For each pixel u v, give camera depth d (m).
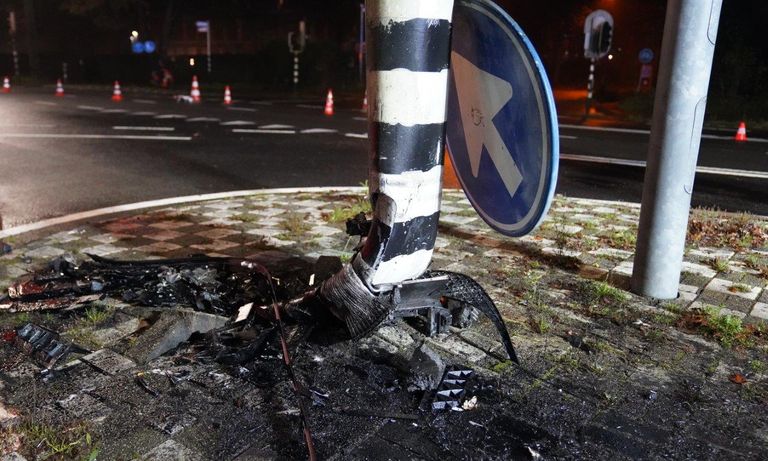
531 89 2.94
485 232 5.79
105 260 4.46
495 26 3.05
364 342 3.40
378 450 2.48
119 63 38.66
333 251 5.12
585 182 8.96
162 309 3.72
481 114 3.35
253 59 37.59
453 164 3.75
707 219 6.43
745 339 3.55
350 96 31.41
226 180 8.56
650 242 4.10
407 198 3.03
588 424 2.71
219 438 2.53
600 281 4.48
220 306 3.74
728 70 24.52
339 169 9.57
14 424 2.60
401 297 3.22
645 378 3.12
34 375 3.02
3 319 3.66
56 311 3.74
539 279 4.53
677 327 3.73
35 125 14.17
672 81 3.76
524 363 3.24
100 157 10.10
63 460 2.37
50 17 44.31
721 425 2.74
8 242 5.34
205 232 5.69
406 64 2.86
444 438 2.57
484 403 2.85
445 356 3.29
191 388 2.91
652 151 4.00
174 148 11.19
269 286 3.90
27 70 41.38
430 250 3.23
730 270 4.82
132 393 2.87
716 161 11.10
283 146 11.73
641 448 2.56
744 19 25.62
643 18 36.03
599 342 3.49
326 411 2.73
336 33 42.19
